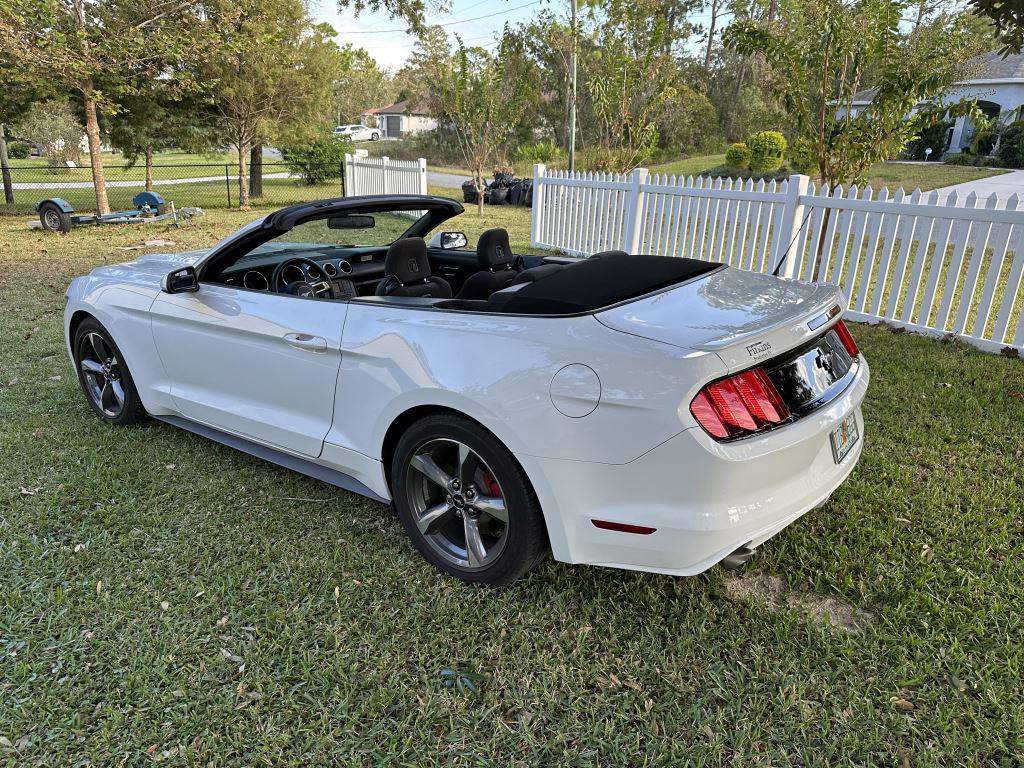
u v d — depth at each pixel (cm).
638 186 930
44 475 370
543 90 3017
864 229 659
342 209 349
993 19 492
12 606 266
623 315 239
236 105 1842
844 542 304
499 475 252
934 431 412
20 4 1285
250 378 339
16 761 201
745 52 819
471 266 431
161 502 344
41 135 3266
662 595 273
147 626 257
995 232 558
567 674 234
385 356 277
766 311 248
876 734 207
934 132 2816
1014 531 309
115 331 402
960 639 243
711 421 215
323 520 329
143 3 1511
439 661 240
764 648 243
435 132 4275
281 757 203
